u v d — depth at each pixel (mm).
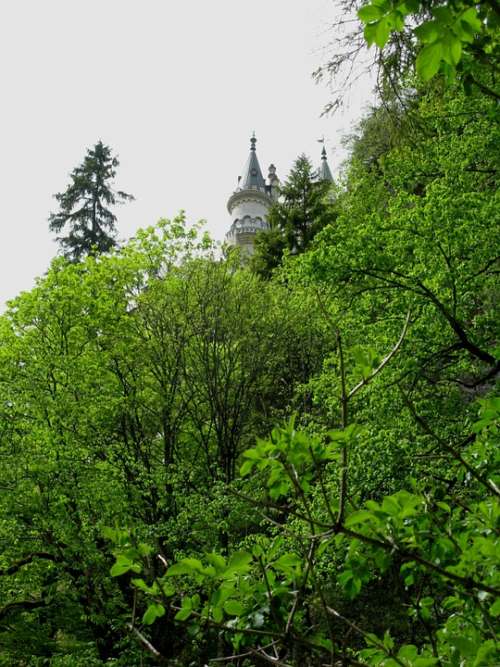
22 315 13695
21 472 10742
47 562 11438
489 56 3328
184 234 15797
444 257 9781
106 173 32031
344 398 2039
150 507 12281
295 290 14984
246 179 76750
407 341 9477
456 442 8758
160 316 15086
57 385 12617
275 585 2029
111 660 9531
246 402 15805
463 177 10805
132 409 13992
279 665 1867
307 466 2059
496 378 9438
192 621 1914
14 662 10867
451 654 2035
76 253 30125
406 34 6387
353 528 2053
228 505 10320
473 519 2246
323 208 24922
